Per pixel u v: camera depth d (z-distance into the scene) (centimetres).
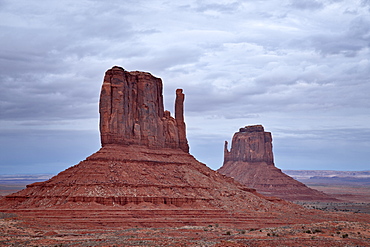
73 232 15950
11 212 18125
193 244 13712
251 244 13950
